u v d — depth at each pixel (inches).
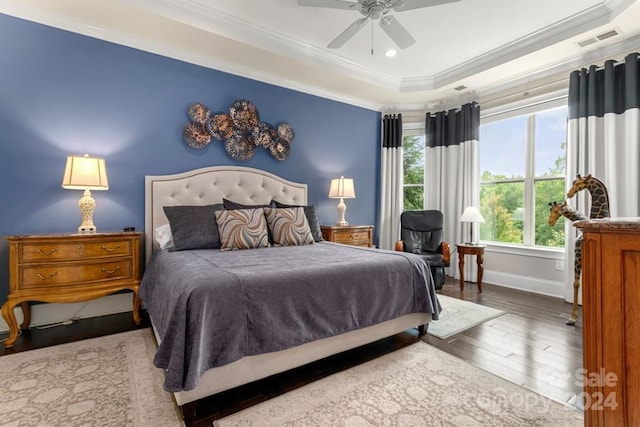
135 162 121.3
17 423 55.9
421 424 57.1
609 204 110.4
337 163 181.9
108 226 116.2
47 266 91.4
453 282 173.2
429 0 85.5
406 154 206.2
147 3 102.3
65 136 108.4
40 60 104.3
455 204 182.2
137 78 121.2
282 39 131.5
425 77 169.2
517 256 160.4
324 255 96.3
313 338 71.0
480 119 176.2
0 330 97.2
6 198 100.0
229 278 63.7
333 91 174.7
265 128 153.1
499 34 127.3
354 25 98.3
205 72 136.3
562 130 148.7
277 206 140.8
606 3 106.0
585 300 38.1
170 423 56.9
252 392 67.5
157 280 88.1
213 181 137.0
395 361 81.5
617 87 122.8
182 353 54.4
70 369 75.2
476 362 81.0
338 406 62.4
